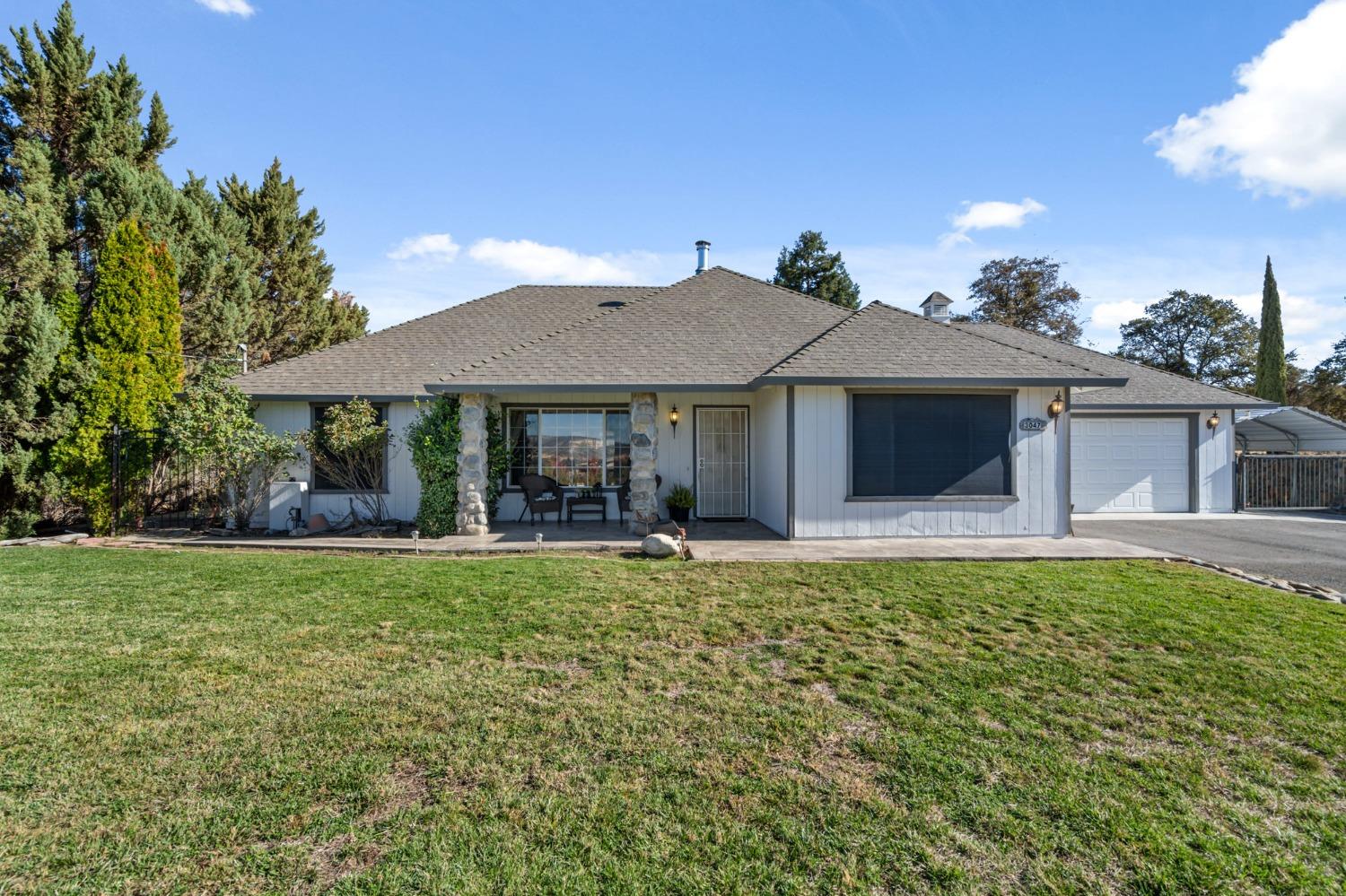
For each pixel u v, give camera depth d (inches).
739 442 508.7
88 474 438.9
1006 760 133.3
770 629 219.5
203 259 646.5
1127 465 578.9
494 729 145.1
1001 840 107.3
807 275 1534.2
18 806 114.6
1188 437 582.2
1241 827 111.7
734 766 130.3
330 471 481.1
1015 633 214.8
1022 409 406.3
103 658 188.1
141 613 236.1
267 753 133.6
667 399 502.9
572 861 101.5
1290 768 131.4
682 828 110.0
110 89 632.4
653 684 172.2
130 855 102.3
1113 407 561.0
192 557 349.1
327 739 139.8
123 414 452.8
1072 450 575.8
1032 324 1277.1
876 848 104.8
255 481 458.0
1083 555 340.8
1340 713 155.2
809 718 152.0
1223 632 214.2
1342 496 585.0
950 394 403.2
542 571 307.6
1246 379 1300.4
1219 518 536.4
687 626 222.4
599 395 502.9
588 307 628.1
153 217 590.6
